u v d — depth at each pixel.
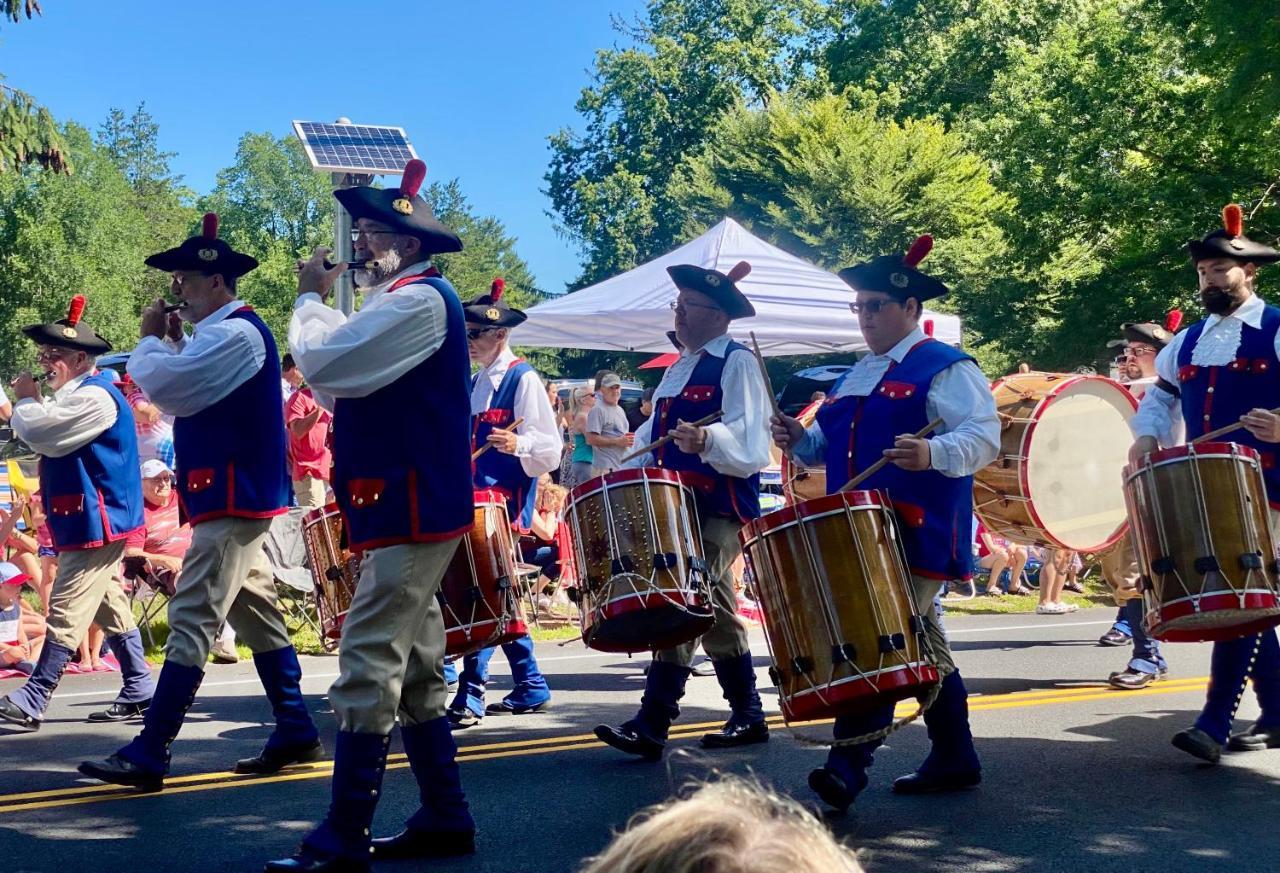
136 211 60.34
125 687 6.27
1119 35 27.16
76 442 5.90
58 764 5.27
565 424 13.18
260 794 4.75
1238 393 5.12
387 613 3.79
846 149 32.56
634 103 46.50
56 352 6.10
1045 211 28.06
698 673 7.53
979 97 37.94
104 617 6.21
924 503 4.35
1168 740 5.55
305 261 4.01
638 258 44.91
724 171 35.19
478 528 4.62
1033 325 30.81
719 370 5.25
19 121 21.75
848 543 3.96
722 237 11.31
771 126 35.19
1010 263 30.84
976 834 4.19
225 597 4.79
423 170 4.08
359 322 3.78
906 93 39.06
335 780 3.73
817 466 4.94
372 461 3.82
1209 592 4.57
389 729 3.77
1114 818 4.37
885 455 4.27
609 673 7.68
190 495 4.79
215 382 4.73
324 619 5.23
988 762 5.16
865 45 41.28
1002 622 9.96
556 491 10.00
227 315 4.95
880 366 4.65
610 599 4.54
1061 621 9.99
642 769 5.12
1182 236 25.53
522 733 5.88
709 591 4.68
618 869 0.77
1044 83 29.08
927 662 3.99
